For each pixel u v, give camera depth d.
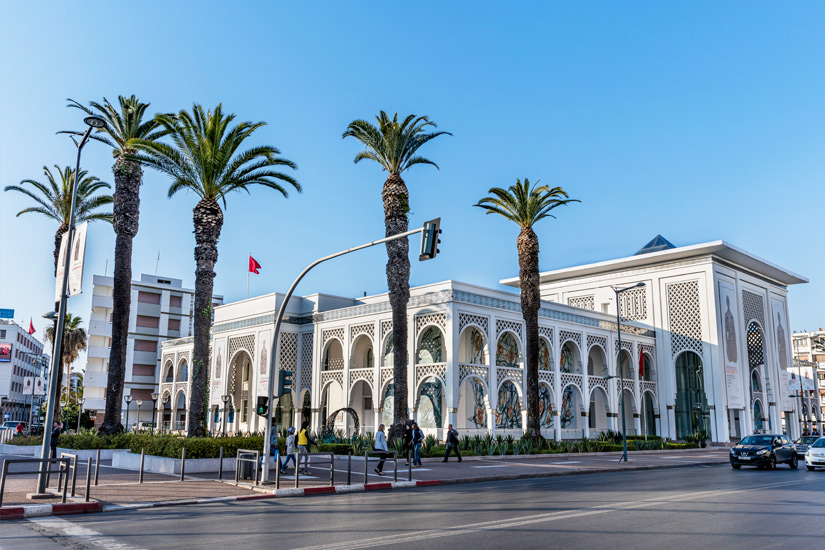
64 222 37.28
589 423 50.53
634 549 8.93
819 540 9.59
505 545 9.25
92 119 16.61
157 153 25.97
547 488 18.45
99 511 13.63
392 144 31.89
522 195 34.47
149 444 23.84
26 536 10.47
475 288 36.97
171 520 12.21
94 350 70.88
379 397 38.09
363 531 10.57
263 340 44.31
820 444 25.84
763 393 55.03
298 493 16.75
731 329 51.78
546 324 41.44
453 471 23.58
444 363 35.03
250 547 9.23
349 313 41.09
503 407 39.81
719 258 52.12
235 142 27.02
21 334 101.88
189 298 77.44
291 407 44.44
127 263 30.58
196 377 25.73
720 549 8.93
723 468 27.92
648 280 54.31
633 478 22.19
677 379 51.81
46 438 15.69
